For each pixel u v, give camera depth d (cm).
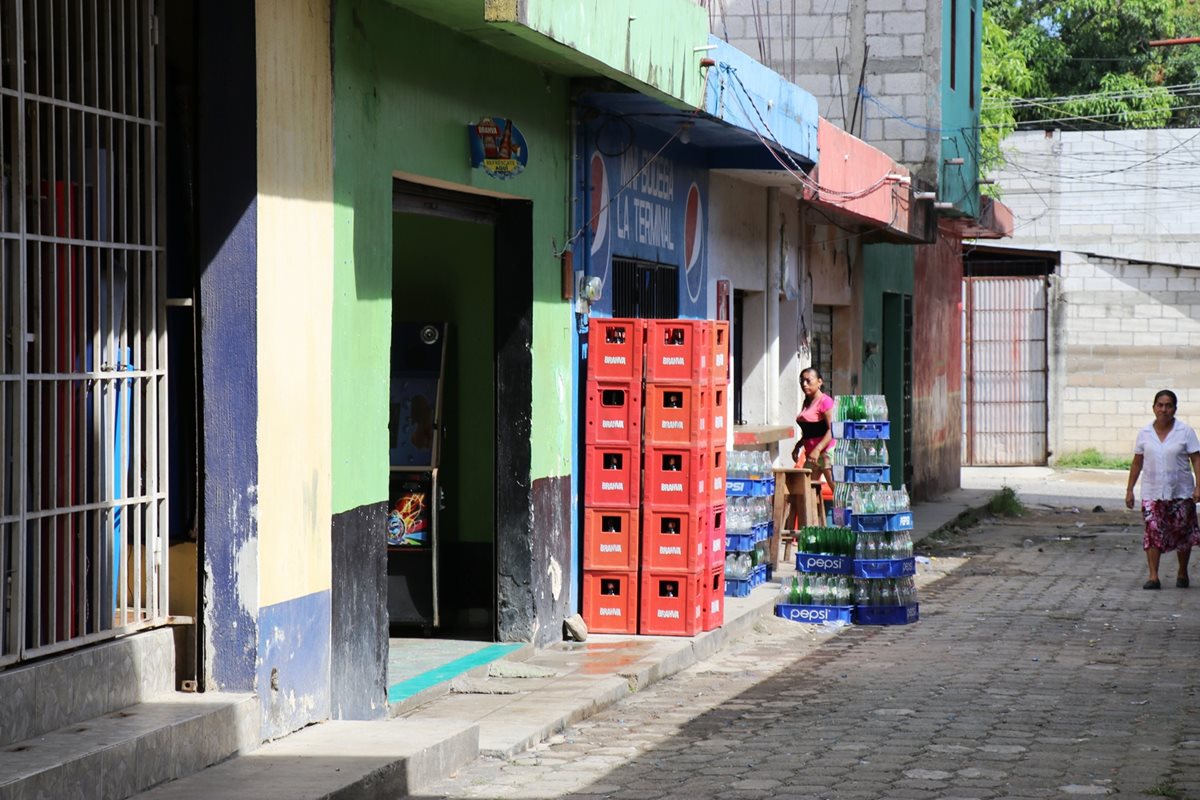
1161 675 1069
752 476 1442
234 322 743
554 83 1130
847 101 2153
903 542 1358
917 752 827
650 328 1169
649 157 1337
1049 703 966
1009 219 2752
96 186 689
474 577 1140
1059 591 1566
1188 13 3869
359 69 848
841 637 1277
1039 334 3341
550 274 1127
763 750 838
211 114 742
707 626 1195
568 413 1165
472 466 1140
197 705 713
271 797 654
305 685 796
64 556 670
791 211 1838
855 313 2159
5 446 631
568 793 746
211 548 746
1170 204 3284
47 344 661
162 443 733
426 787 754
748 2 2191
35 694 641
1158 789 734
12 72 633
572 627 1141
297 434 784
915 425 2483
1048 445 3338
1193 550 1925
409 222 1144
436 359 1130
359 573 858
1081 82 3828
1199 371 3247
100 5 696
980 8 2464
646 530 1167
